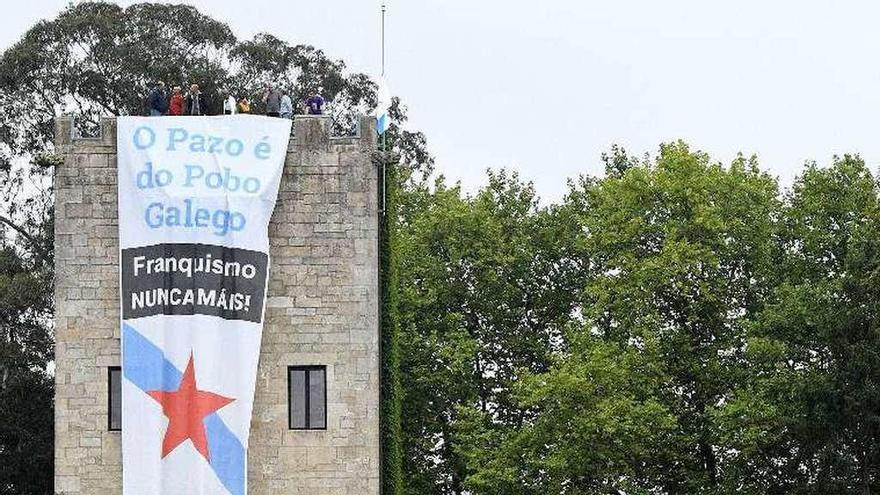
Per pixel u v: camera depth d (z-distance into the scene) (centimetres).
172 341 9131
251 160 9244
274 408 9256
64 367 9231
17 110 12644
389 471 9494
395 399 9556
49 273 12225
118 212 9238
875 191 11606
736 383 11362
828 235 11375
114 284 9256
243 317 9169
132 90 12512
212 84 12456
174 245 9156
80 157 9288
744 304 11600
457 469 11925
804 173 11600
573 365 11275
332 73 13050
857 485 10744
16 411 11494
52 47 12675
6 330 12150
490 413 11825
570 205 12438
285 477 9250
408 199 12675
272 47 13038
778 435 10825
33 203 12738
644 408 10962
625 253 11575
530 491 11288
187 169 9200
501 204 12569
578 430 11062
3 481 11400
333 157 9356
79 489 9200
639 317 11456
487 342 12131
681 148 11850
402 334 11812
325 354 9294
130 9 12938
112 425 9225
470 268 12169
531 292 12269
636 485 11138
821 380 10612
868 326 10675
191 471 9094
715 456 11375
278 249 9306
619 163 12581
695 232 11562
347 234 9344
